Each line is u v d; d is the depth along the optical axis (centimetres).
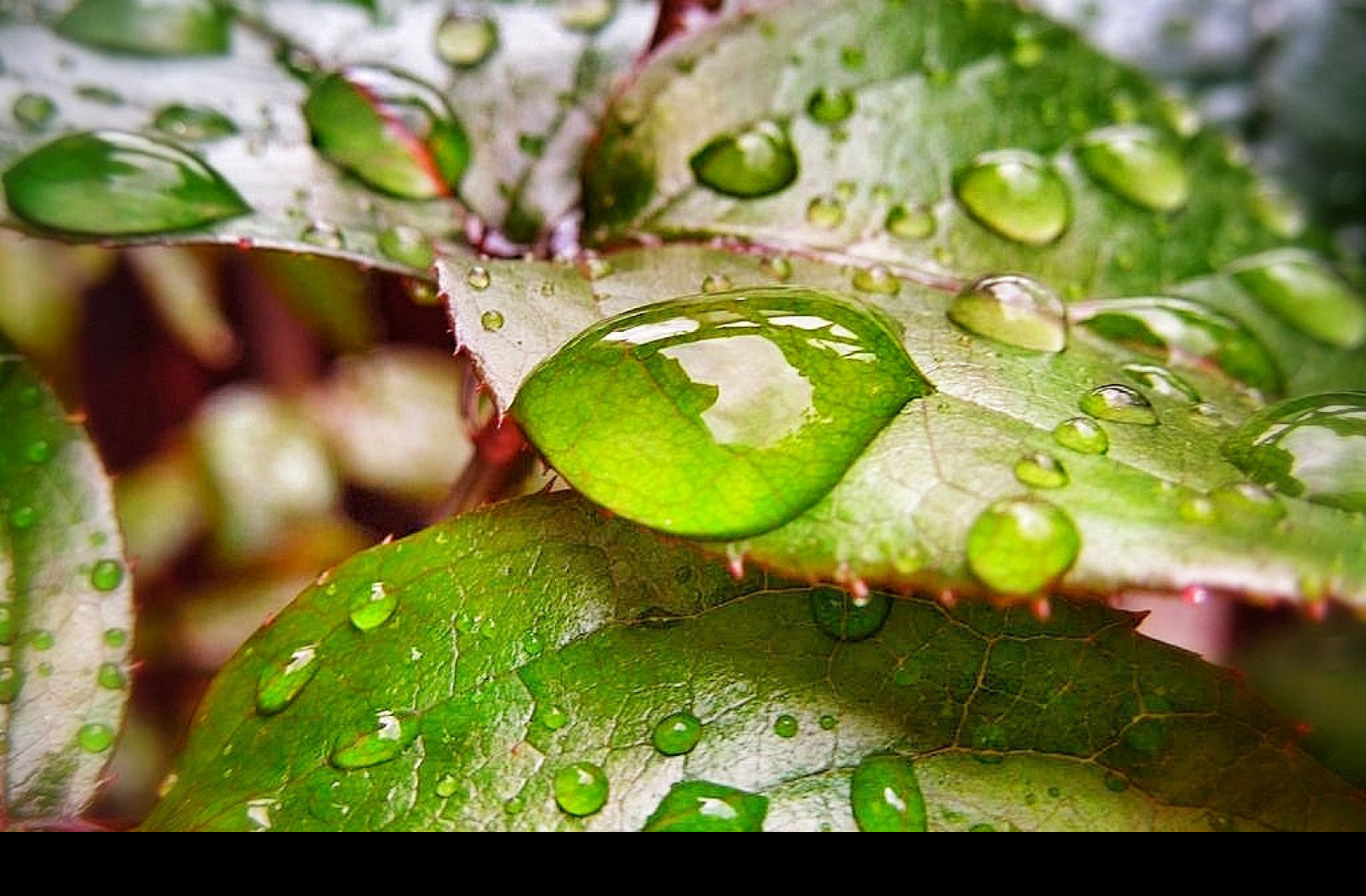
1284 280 9
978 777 7
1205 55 10
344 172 8
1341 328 9
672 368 7
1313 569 7
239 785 7
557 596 8
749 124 9
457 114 9
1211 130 9
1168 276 9
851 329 8
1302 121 10
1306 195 10
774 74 9
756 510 7
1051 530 7
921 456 7
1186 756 7
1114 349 8
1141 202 9
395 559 8
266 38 9
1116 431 7
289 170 8
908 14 9
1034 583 7
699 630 8
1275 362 9
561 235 9
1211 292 9
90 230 8
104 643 8
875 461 7
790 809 7
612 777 7
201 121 8
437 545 8
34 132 8
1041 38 9
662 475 7
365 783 7
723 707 7
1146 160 9
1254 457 7
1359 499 7
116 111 8
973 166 9
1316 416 7
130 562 8
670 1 9
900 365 8
